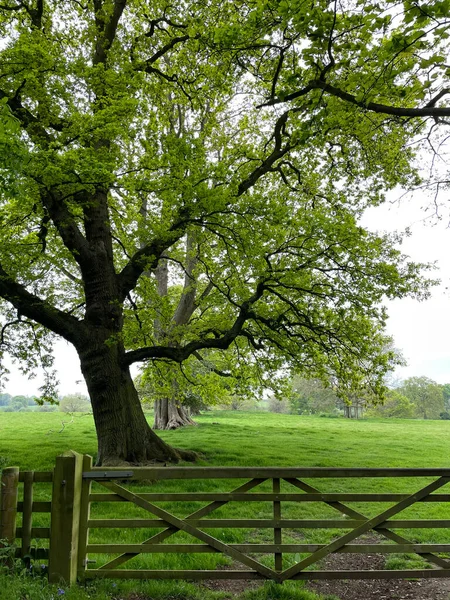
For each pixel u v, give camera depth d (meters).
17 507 5.20
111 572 5.20
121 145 15.09
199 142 12.45
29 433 23.39
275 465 15.12
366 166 15.84
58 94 11.52
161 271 24.41
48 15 15.15
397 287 13.51
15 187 7.23
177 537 7.58
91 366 13.00
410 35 5.87
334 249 13.64
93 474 5.28
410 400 68.50
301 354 15.58
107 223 13.05
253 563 5.23
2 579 4.38
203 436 23.22
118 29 16.30
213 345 13.92
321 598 5.16
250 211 12.75
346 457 17.34
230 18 12.79
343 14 6.88
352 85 7.17
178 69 16.34
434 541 7.89
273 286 14.09
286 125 15.34
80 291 16.09
